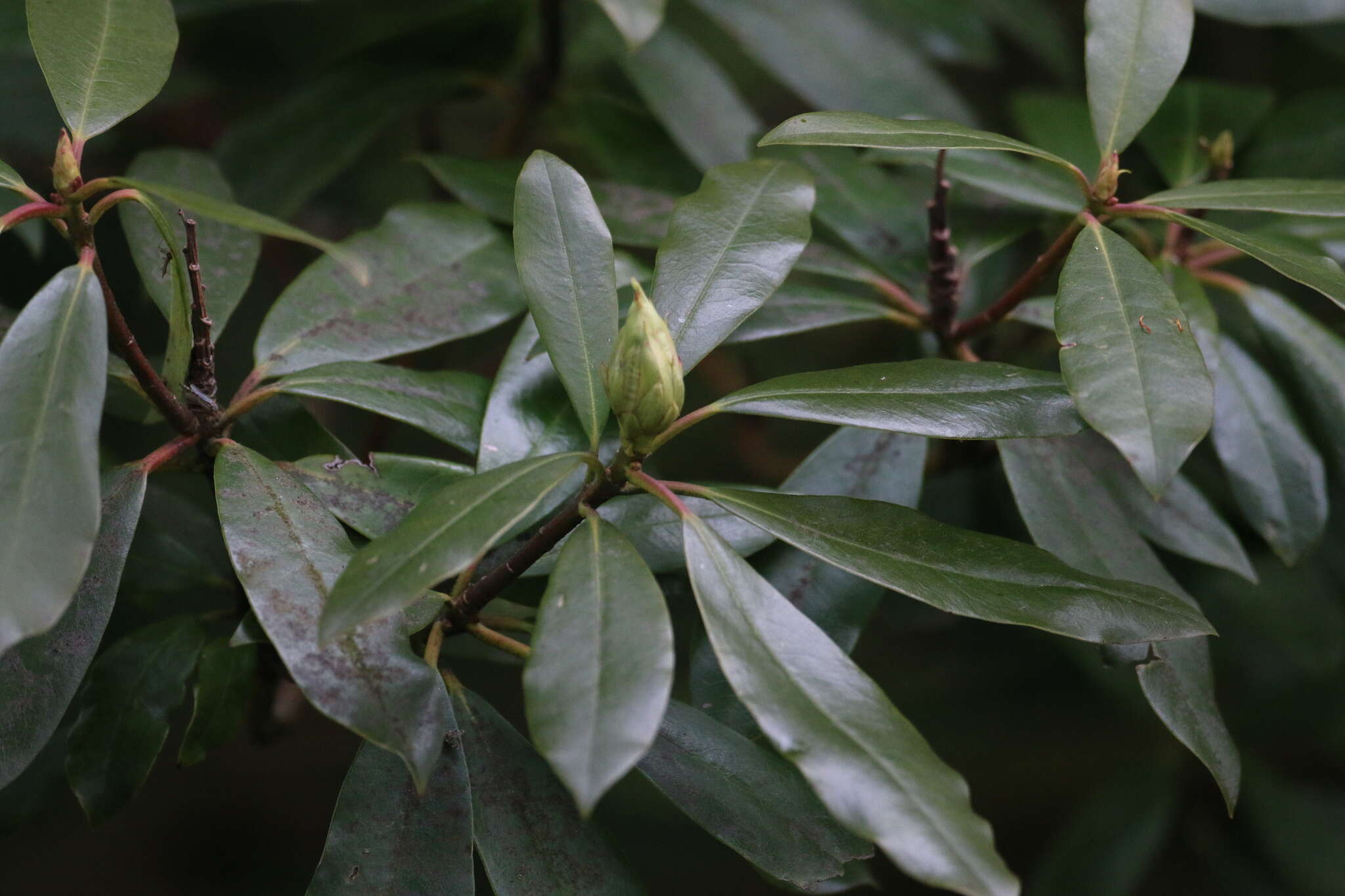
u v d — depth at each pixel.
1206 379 0.92
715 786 0.95
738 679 0.90
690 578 0.91
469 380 1.00
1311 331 1.04
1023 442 1.01
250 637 0.93
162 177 1.04
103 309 0.91
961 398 0.94
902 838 0.88
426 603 0.93
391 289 1.02
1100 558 0.99
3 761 0.92
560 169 0.96
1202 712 0.97
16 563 0.88
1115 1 0.98
